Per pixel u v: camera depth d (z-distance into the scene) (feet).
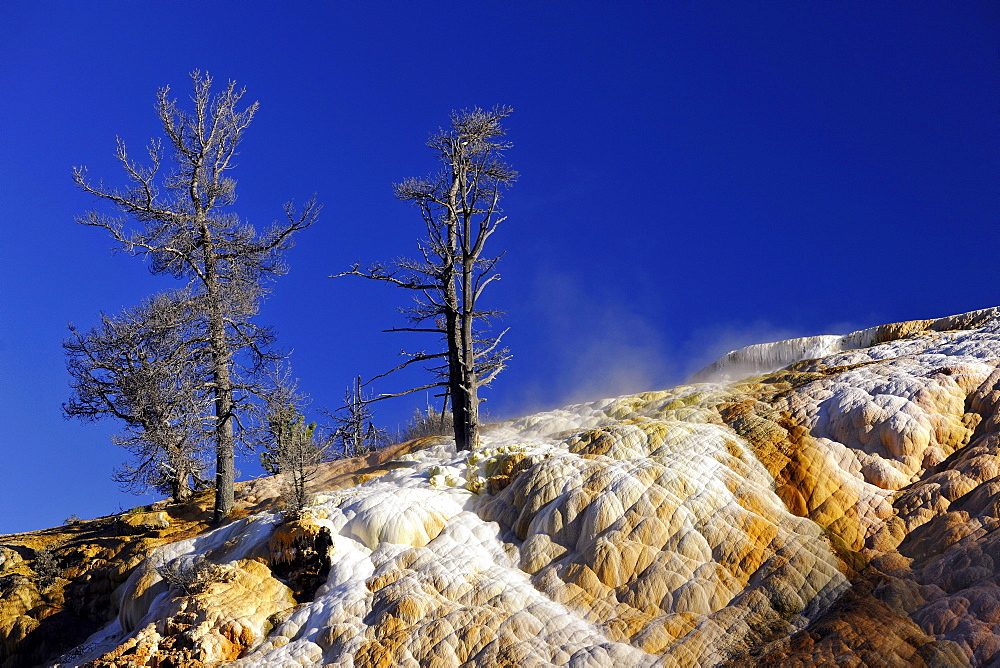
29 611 72.23
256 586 59.21
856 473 55.67
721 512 54.29
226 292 99.40
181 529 86.17
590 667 45.88
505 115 94.99
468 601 52.70
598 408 82.53
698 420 66.59
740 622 46.85
